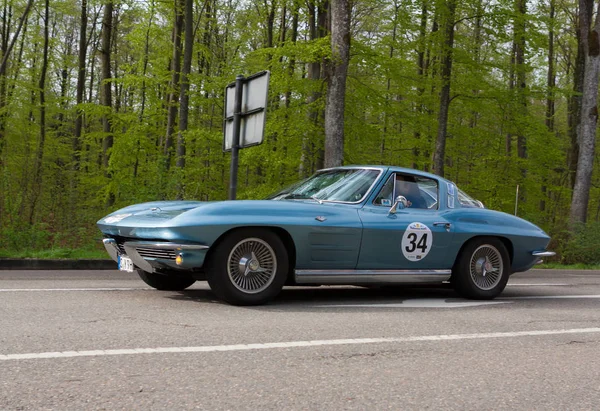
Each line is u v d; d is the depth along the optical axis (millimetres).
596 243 16016
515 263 7520
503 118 19500
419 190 6863
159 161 12477
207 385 3148
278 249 5770
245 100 8727
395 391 3197
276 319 5125
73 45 35688
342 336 4539
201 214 5500
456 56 18062
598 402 3160
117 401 2826
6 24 29047
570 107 28859
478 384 3410
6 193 11375
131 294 6301
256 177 19250
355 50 15367
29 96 25688
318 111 15812
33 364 3387
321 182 6801
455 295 7523
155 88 21031
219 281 5574
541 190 22203
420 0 17266
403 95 19406
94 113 20344
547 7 26297
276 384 3227
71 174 13453
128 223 5758
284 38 24172
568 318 5949
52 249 10992
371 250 6258
